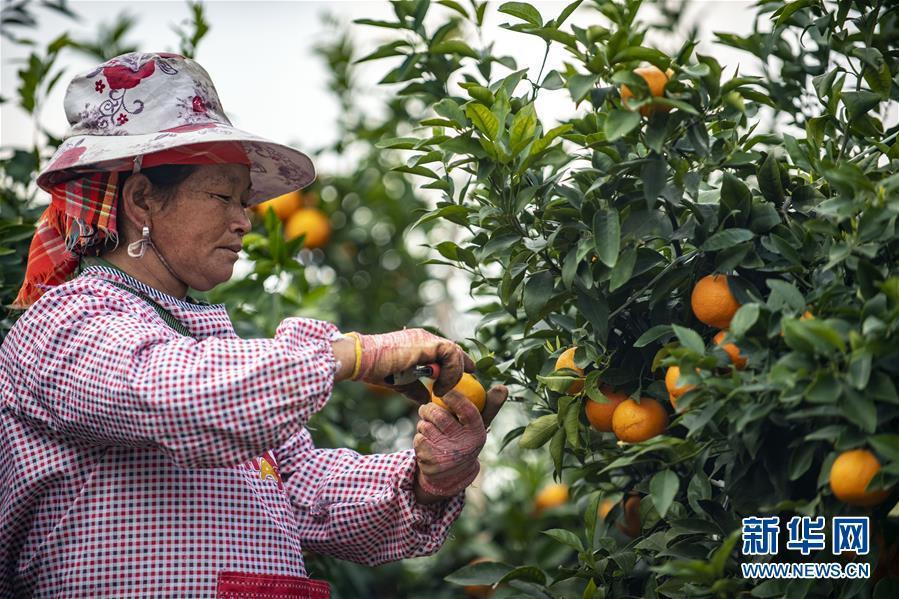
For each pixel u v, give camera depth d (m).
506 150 1.93
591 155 2.00
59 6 3.21
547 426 2.02
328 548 2.20
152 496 1.86
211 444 1.75
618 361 1.99
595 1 2.32
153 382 1.75
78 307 1.87
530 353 2.17
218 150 2.01
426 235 3.95
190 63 2.09
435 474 2.06
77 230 2.01
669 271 1.87
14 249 2.62
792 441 1.71
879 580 1.70
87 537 1.84
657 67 1.79
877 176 1.84
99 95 2.02
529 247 1.92
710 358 1.66
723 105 1.91
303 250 3.75
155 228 2.00
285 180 2.38
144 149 1.91
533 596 2.07
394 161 3.89
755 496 1.79
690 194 1.86
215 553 1.87
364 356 1.88
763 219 1.83
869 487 1.56
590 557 2.05
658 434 1.90
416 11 2.42
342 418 3.71
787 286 1.68
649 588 1.97
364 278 3.96
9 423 1.90
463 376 2.08
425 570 3.64
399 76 2.44
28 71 2.92
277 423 1.76
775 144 2.13
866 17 2.12
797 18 2.21
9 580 1.94
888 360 1.56
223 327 2.06
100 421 1.79
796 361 1.57
